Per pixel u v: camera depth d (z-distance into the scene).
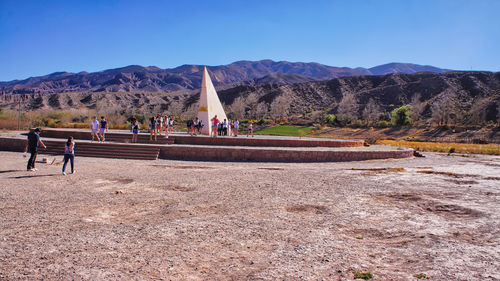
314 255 4.73
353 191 9.48
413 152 23.25
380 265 4.37
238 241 5.33
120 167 14.34
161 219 6.55
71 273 4.02
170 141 22.50
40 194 8.56
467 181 11.45
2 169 12.96
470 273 4.09
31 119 49.66
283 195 8.88
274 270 4.19
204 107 28.03
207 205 7.75
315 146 23.14
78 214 6.79
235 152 18.20
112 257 4.57
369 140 30.48
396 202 8.17
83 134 24.42
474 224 6.32
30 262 4.35
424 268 4.25
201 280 3.88
